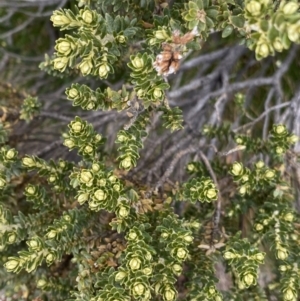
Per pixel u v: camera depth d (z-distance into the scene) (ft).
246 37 0.87
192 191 1.00
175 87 1.63
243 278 0.96
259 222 1.09
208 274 1.05
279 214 1.08
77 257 1.04
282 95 1.45
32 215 1.10
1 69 1.88
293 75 1.45
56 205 1.13
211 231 1.10
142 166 1.26
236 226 1.24
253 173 1.07
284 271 1.06
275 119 1.40
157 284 0.98
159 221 1.06
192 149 1.17
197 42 0.90
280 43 0.79
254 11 0.79
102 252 1.05
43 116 1.38
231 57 1.52
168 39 0.89
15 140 1.41
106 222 1.11
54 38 1.87
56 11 0.90
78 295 1.01
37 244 0.99
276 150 1.09
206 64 1.61
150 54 0.92
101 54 0.92
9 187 1.18
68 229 1.03
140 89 0.90
